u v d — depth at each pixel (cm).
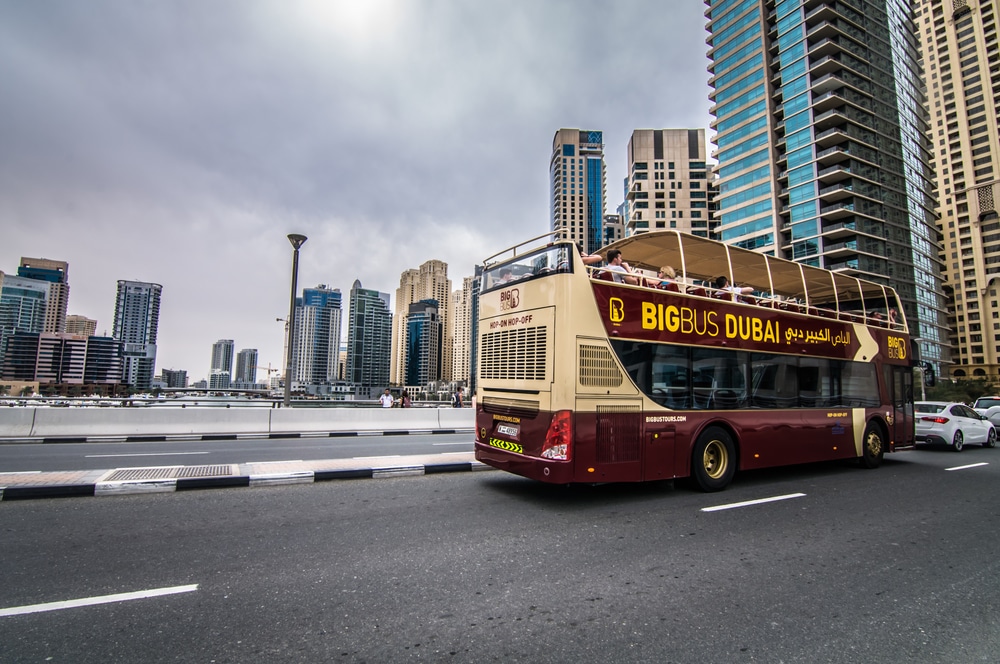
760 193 8731
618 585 415
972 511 700
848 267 7619
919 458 1309
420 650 305
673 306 795
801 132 8231
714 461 820
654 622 351
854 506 720
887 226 8250
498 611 362
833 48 8025
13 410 1400
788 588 418
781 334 949
